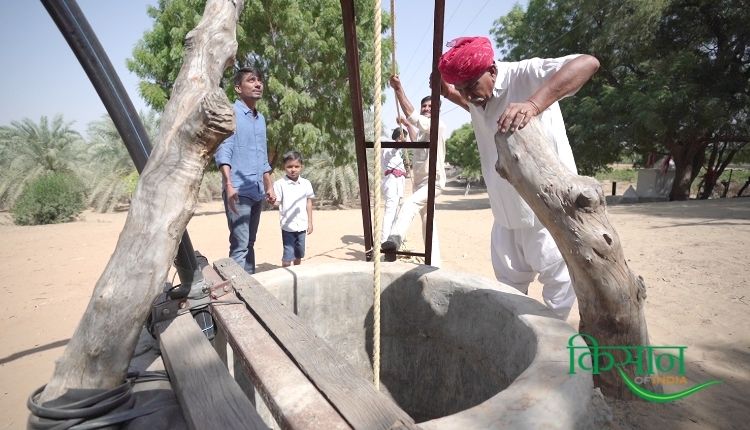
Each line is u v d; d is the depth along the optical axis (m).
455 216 11.66
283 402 1.20
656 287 4.32
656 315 3.60
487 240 7.59
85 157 19.77
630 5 14.07
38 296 4.98
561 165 1.69
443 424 1.09
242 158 3.82
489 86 2.26
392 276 2.60
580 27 16.05
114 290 1.38
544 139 1.72
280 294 2.45
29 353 3.49
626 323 1.85
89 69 1.64
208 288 1.99
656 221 8.84
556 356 1.43
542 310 1.86
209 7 1.72
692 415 2.13
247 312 1.84
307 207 5.11
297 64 14.48
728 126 14.80
